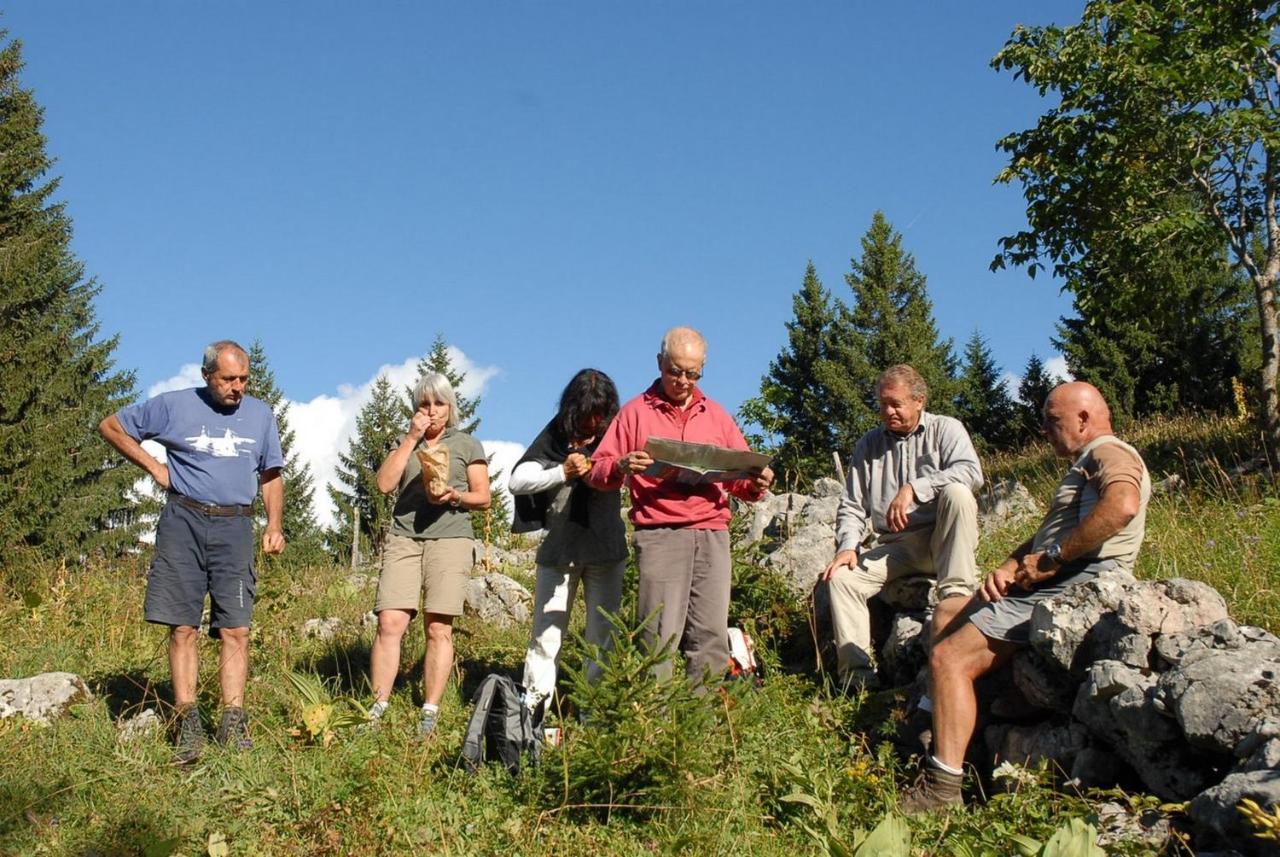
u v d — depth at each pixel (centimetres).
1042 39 1335
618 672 450
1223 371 3512
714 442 562
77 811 457
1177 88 1252
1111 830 384
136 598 862
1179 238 1299
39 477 2853
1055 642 446
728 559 550
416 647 724
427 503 579
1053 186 1333
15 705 586
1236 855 345
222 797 462
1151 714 402
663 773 430
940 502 564
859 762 466
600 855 400
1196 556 616
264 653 709
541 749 476
